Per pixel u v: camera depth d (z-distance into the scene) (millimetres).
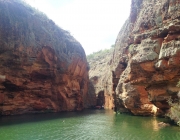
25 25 38438
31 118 31172
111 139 17328
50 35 44969
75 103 53406
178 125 21547
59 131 21094
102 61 85312
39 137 18172
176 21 23438
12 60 35000
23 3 42625
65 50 50594
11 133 19531
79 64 55375
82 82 60375
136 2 34406
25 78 37750
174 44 22203
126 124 25375
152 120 27047
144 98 31453
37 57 40844
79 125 25484
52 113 41656
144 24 28766
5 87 34719
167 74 23094
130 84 31969
